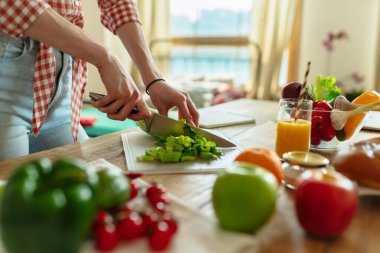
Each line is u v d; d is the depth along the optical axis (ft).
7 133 2.68
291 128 2.33
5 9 2.17
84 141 2.72
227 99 8.46
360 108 2.40
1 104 2.62
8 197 0.96
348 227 1.42
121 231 1.15
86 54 2.42
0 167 2.08
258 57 9.69
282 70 9.78
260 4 9.43
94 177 1.09
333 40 8.89
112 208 1.22
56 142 3.23
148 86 3.12
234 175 1.30
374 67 8.18
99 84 10.28
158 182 1.90
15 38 2.54
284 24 9.13
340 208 1.26
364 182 1.61
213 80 10.15
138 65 3.23
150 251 1.13
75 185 1.03
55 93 3.01
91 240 1.14
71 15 3.00
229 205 1.27
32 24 2.24
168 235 1.15
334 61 8.98
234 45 10.54
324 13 8.93
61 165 1.07
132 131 3.09
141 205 1.38
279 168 1.71
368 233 1.38
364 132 3.26
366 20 8.46
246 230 1.30
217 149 2.42
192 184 1.88
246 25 10.37
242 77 10.71
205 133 2.58
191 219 1.35
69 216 0.96
